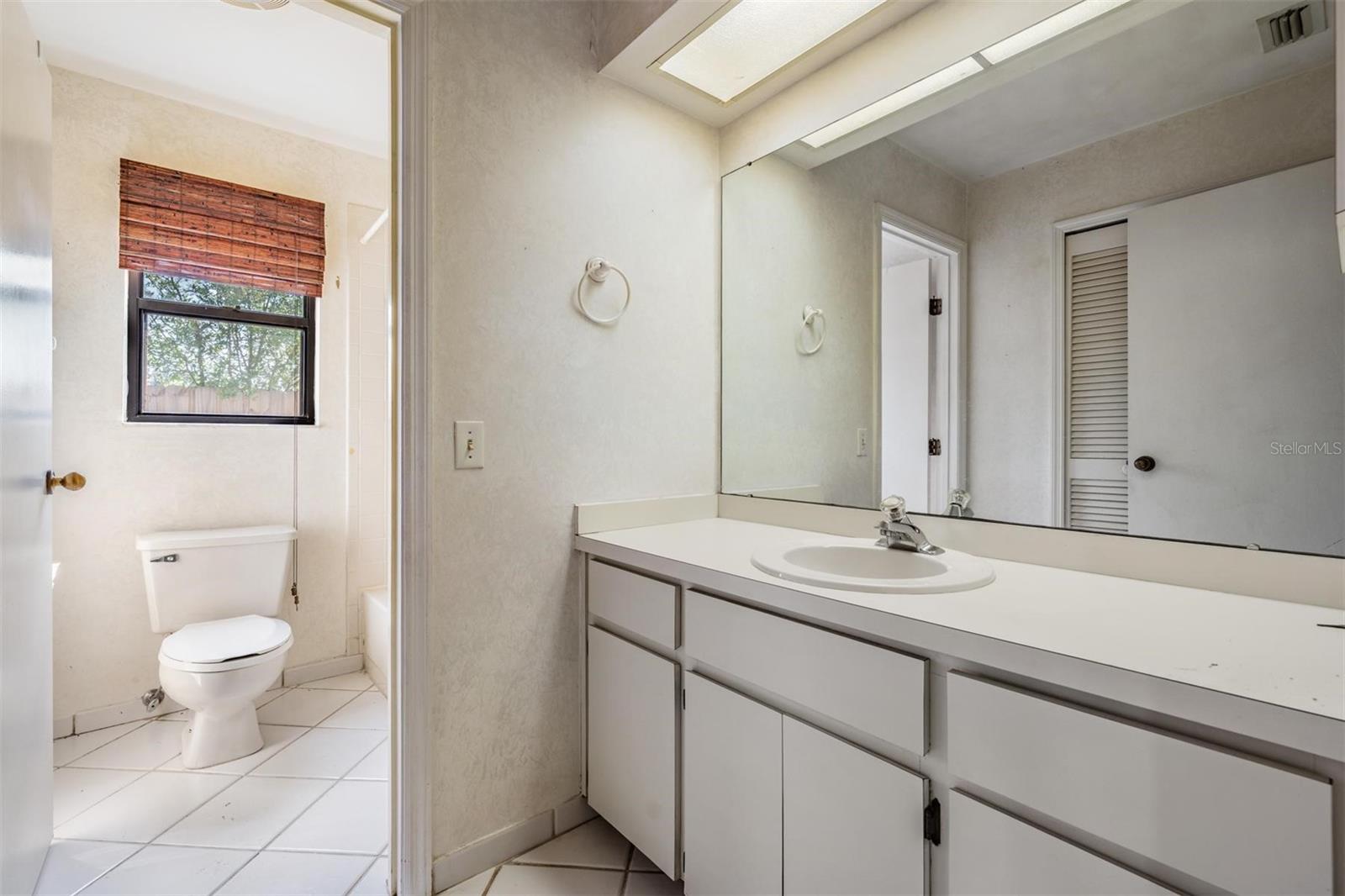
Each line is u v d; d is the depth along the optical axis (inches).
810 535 66.6
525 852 62.9
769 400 73.9
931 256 59.8
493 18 59.7
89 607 85.9
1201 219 44.1
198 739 78.2
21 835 51.0
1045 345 52.2
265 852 62.4
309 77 85.4
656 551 57.7
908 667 37.2
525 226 61.9
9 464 47.0
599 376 67.9
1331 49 39.3
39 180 55.9
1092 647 31.7
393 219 56.4
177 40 77.2
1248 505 41.9
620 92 69.6
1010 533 54.0
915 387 61.0
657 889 57.8
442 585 57.2
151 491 90.0
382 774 76.8
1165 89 46.0
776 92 72.5
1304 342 39.9
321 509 105.0
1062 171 51.4
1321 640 32.7
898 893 37.9
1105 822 29.5
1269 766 25.4
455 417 57.6
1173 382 45.3
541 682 64.1
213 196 93.5
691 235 76.8
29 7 70.5
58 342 83.3
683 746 54.3
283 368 103.7
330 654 106.6
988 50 54.7
